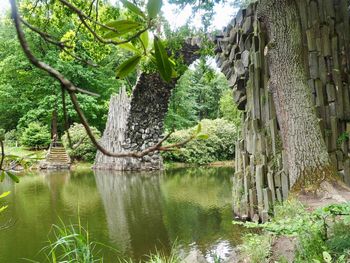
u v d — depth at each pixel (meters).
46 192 9.41
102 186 10.59
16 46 17.83
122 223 6.18
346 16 5.78
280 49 5.00
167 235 5.45
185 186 10.40
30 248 4.85
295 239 3.27
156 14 0.64
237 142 6.72
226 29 7.38
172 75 0.72
